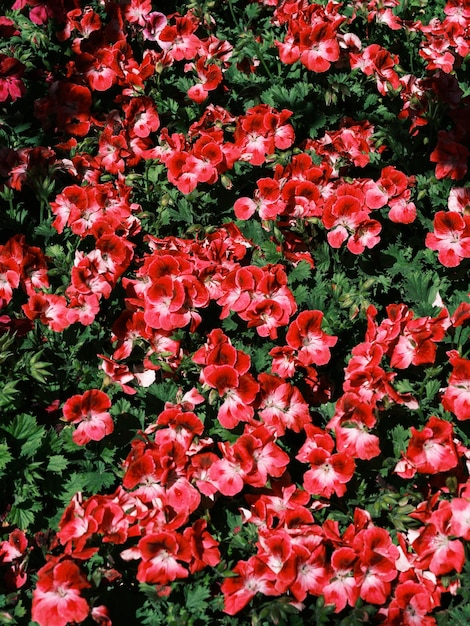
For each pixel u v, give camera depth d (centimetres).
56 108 116
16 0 124
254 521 88
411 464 88
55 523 92
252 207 104
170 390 97
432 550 85
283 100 116
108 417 92
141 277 99
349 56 117
